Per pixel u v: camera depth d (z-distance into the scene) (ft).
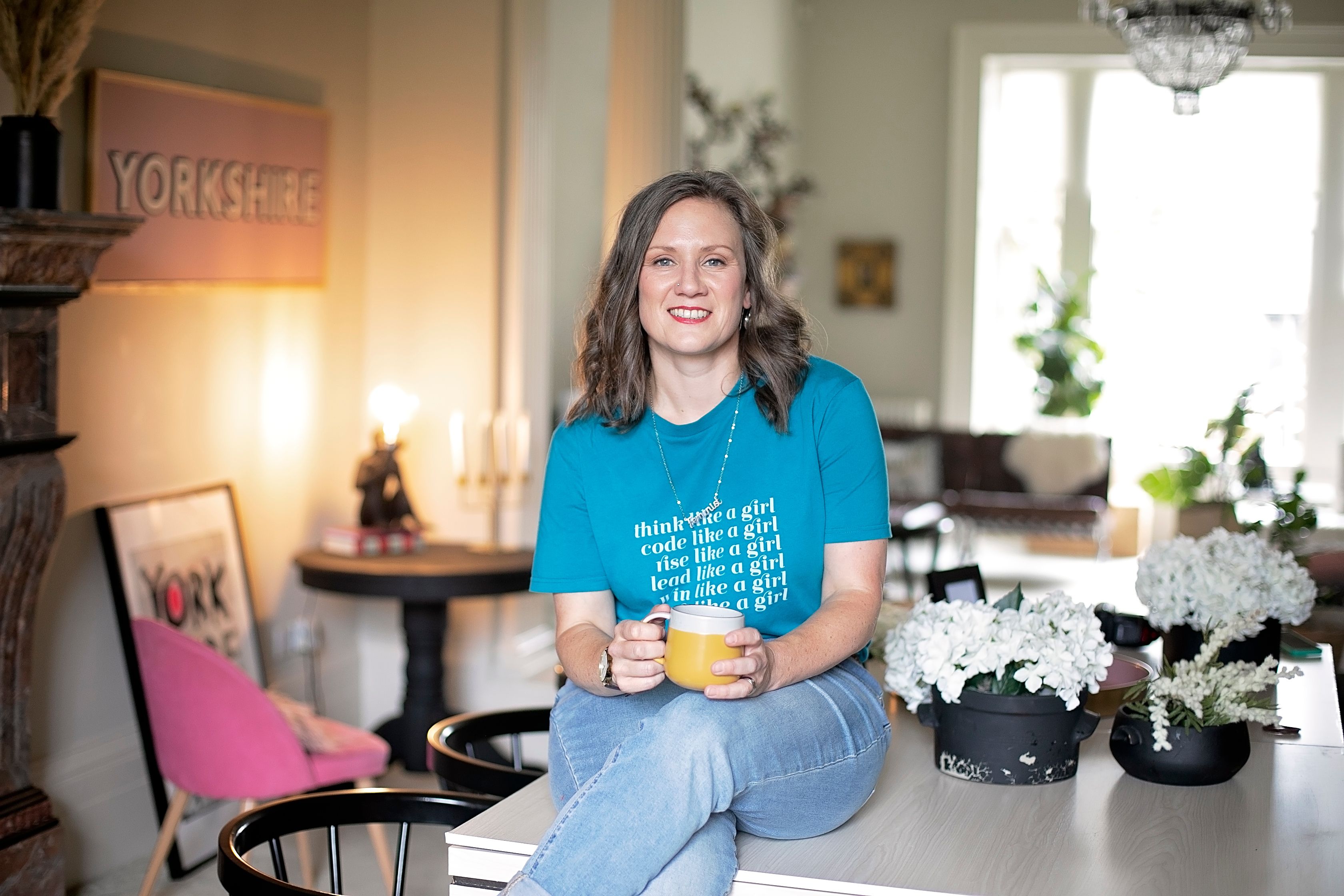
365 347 16.44
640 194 6.84
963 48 31.99
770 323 6.90
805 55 33.22
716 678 5.87
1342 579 16.06
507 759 15.66
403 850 7.29
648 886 5.58
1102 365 32.78
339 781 11.10
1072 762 7.34
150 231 12.66
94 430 12.29
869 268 33.06
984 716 7.22
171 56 13.00
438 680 15.19
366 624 16.62
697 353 6.66
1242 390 32.35
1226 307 32.37
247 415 14.37
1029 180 32.71
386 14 16.21
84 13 9.87
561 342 23.61
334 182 15.65
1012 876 6.01
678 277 6.64
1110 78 32.37
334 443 15.92
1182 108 11.59
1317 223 32.01
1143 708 7.31
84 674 12.21
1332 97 31.78
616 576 7.01
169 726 10.94
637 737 5.77
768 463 6.83
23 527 9.95
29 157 9.59
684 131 17.39
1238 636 7.62
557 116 23.16
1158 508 29.91
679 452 6.88
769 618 6.86
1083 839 6.47
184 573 13.08
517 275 16.22
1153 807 6.94
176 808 11.15
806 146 33.37
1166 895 5.83
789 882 5.96
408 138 16.22
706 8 25.82
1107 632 10.21
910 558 30.07
